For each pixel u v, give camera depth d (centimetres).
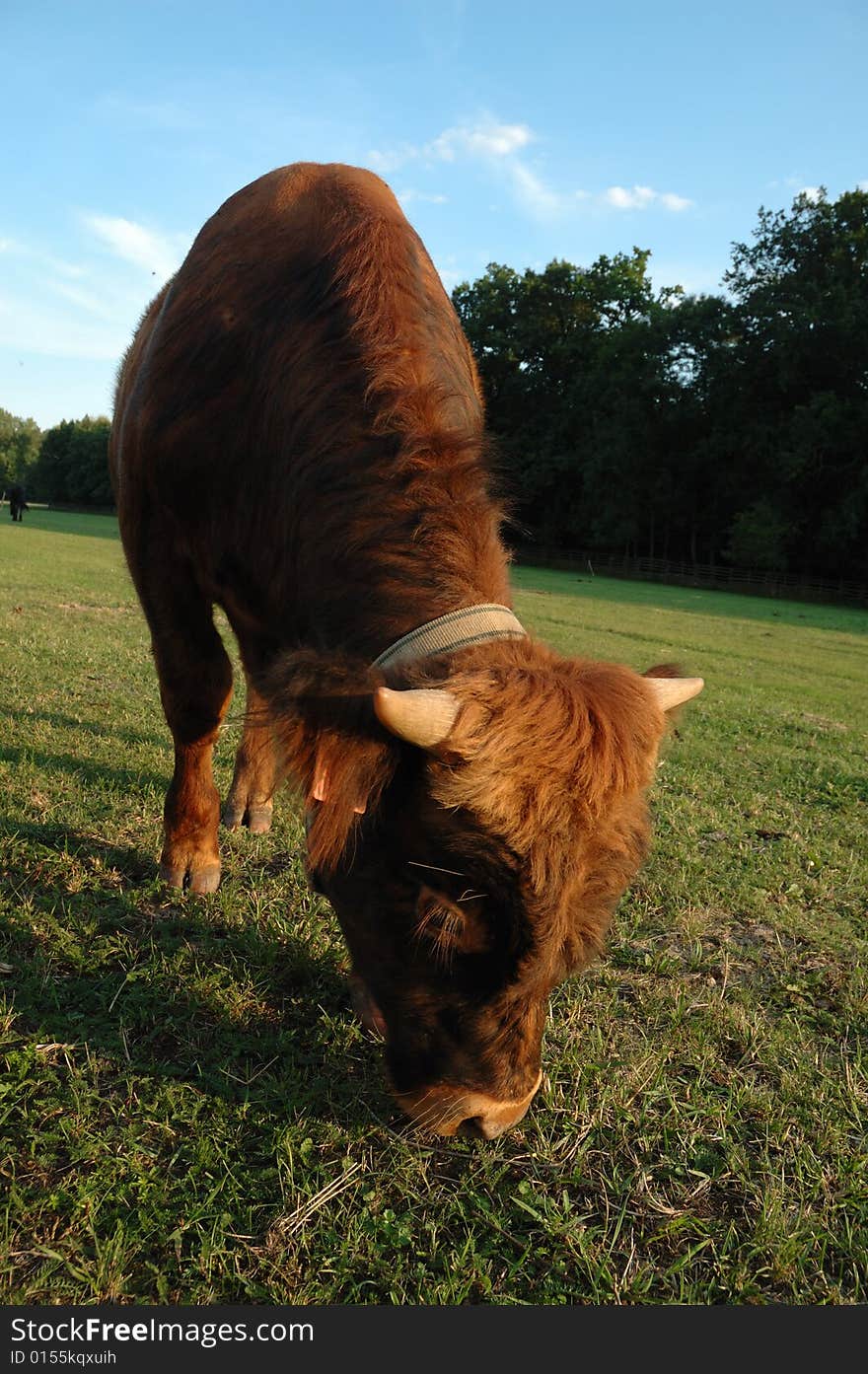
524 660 235
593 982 380
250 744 483
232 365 347
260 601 344
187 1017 324
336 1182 260
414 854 227
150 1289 227
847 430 4503
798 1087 322
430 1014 237
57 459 9706
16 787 495
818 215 4850
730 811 620
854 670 1596
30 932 362
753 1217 266
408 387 293
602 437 5406
